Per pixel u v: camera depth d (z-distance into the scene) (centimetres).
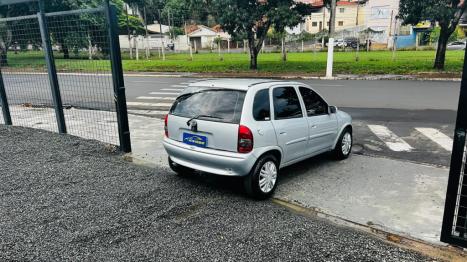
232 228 434
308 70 2478
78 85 1596
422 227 446
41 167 652
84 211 475
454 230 381
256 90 524
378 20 5562
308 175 631
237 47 6025
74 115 1159
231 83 545
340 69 2472
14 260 364
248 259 369
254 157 500
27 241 399
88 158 712
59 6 3153
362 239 412
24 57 1107
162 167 673
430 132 911
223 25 2542
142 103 1431
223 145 507
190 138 543
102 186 565
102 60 859
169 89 1789
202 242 400
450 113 1118
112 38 705
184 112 556
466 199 367
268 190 534
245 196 539
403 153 756
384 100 1374
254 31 2684
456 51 4275
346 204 514
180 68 2833
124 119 752
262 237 412
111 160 706
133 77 2412
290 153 572
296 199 532
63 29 864
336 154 700
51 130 954
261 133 508
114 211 476
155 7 6812
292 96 588
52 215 462
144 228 432
